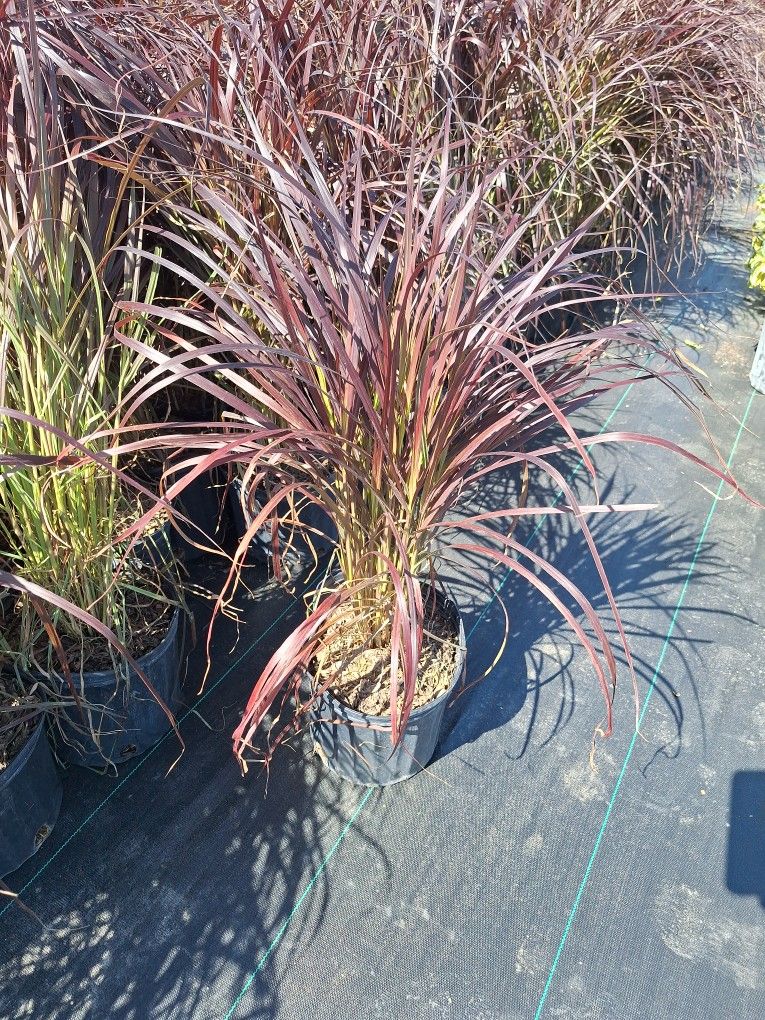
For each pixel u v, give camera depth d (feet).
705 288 12.77
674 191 12.00
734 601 7.34
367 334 4.04
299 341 4.32
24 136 4.81
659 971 4.77
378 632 5.31
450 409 4.33
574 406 4.84
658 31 10.53
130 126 5.03
